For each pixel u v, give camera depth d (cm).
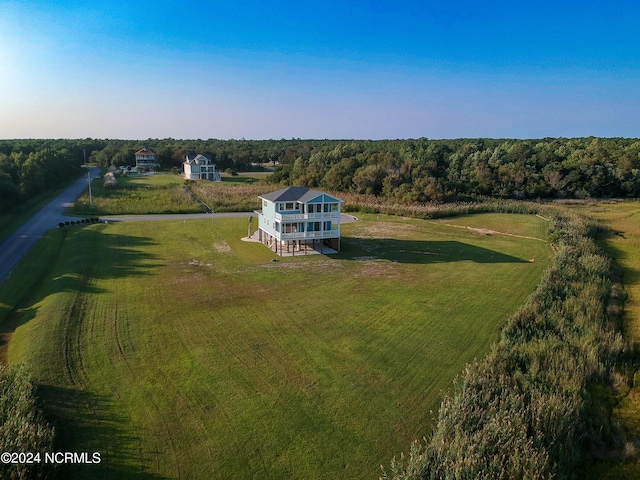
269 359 2083
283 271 3625
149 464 1397
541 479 1249
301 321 2556
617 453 1483
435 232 5428
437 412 1689
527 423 1480
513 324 2367
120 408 1678
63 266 3575
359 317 2633
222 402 1727
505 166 8788
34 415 1553
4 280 3206
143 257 4000
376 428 1591
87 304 2739
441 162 11319
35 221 5531
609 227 5556
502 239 5066
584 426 1565
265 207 4559
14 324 2512
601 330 2319
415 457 1334
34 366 1928
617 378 1908
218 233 5159
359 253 4319
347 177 8800
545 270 3556
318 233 4284
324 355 2134
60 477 1321
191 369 1973
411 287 3241
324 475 1364
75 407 1670
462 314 2706
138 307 2725
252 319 2575
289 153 15150
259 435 1540
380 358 2114
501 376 1747
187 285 3203
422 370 2011
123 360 2039
